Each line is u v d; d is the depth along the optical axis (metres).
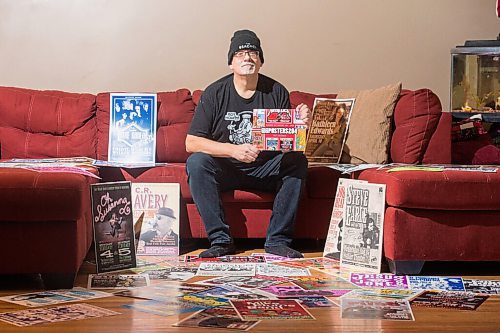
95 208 3.42
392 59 4.98
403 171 3.43
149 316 2.71
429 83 5.01
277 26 4.93
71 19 4.83
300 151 3.91
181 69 4.90
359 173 3.95
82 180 3.16
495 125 4.61
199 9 4.88
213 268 3.55
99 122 4.44
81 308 2.82
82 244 3.34
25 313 2.75
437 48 5.00
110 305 2.86
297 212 3.99
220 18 4.90
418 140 4.17
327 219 4.06
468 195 3.34
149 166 4.02
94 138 4.42
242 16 4.91
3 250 3.11
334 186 4.03
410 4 4.98
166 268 3.55
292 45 4.95
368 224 3.51
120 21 4.86
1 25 4.80
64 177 3.12
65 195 3.08
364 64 4.97
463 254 3.39
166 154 4.39
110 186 3.47
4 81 4.83
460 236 3.39
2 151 4.35
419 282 3.29
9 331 2.52
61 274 3.14
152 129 4.23
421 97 4.22
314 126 4.28
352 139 4.33
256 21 4.92
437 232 3.38
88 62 4.86
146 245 3.89
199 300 2.94
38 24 4.82
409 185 3.32
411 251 3.38
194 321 2.64
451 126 4.30
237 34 4.04
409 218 3.37
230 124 4.01
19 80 4.84
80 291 3.10
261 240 4.38
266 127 3.91
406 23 4.98
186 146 3.99
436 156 4.21
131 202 3.54
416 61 5.00
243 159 3.82
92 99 4.49
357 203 3.57
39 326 2.57
